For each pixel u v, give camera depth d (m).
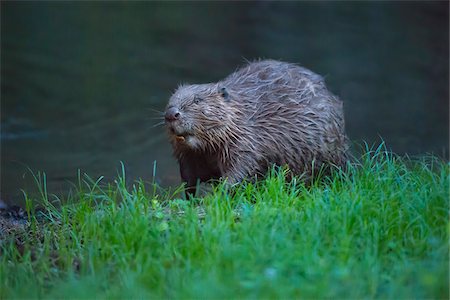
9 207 11.98
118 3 31.58
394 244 8.69
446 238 8.57
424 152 16.12
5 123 18.09
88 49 25.02
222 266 8.25
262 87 11.35
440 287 7.74
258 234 8.69
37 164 15.10
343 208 9.05
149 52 24.75
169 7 30.88
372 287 7.83
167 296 7.90
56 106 19.52
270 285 7.71
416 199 9.36
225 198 9.91
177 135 10.70
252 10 30.02
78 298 7.84
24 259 8.97
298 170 11.38
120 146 16.47
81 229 9.53
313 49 24.78
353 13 29.22
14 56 23.88
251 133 10.94
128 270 8.34
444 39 25.78
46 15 29.19
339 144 11.74
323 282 7.74
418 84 21.53
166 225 9.16
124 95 20.50
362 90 20.91
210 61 23.73
